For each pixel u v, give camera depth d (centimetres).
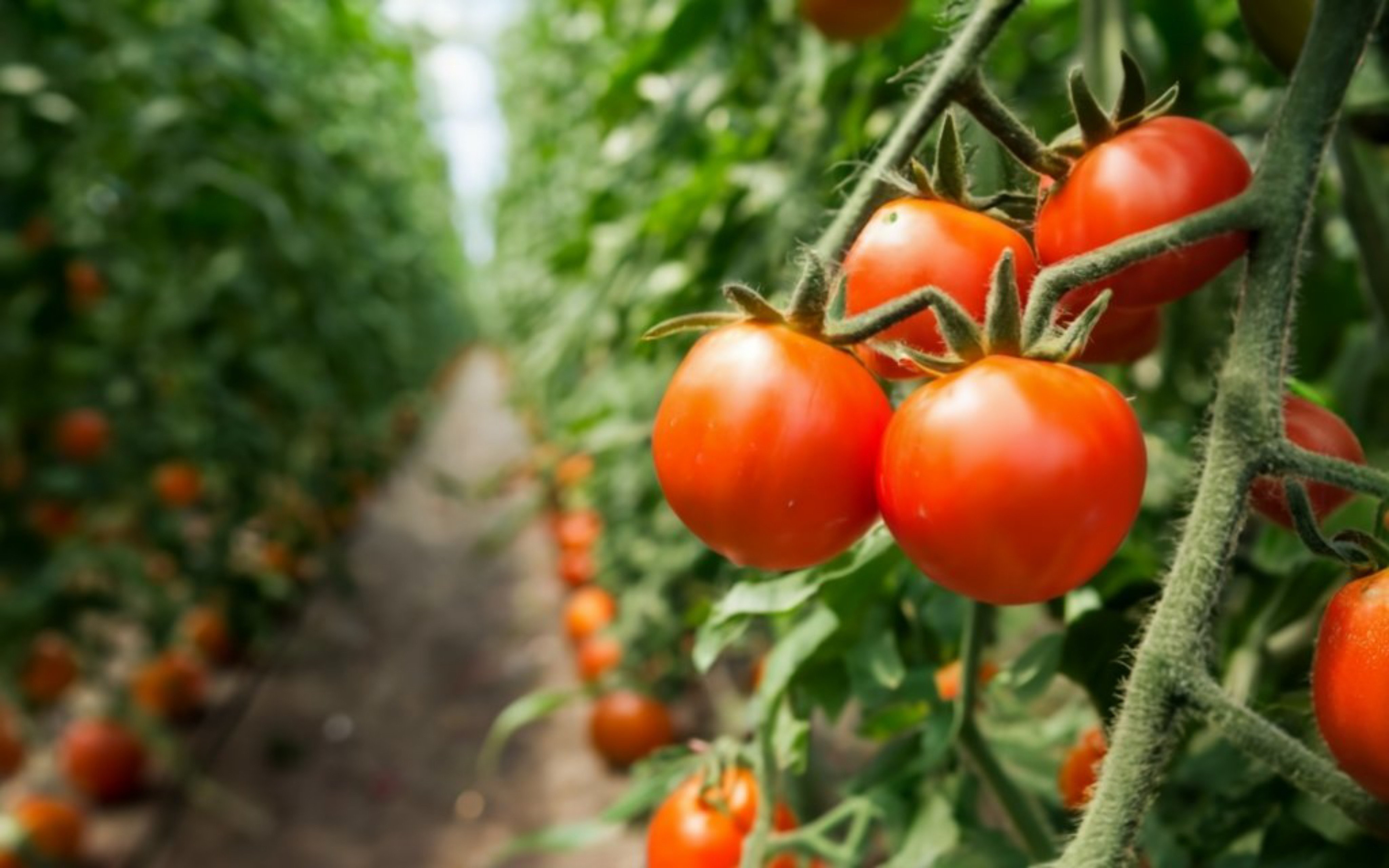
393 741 358
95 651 307
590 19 395
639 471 272
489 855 286
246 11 364
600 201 251
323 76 503
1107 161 66
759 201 188
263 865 291
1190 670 54
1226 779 96
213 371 373
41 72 267
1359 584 57
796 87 200
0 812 279
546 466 440
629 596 289
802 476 60
